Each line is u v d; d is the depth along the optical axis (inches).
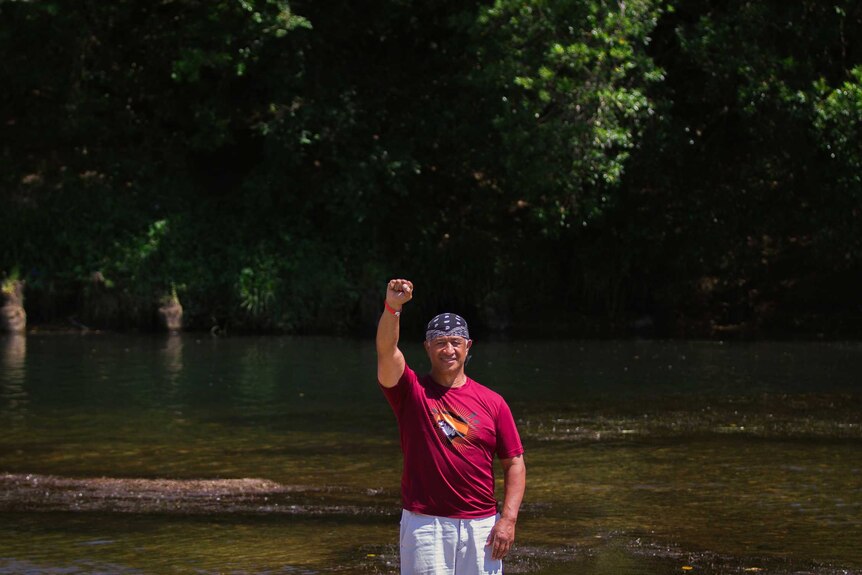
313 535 340.2
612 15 880.3
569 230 990.4
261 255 1054.4
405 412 218.8
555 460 460.4
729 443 497.7
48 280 1027.9
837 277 1047.6
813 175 951.6
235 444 498.9
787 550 323.0
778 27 951.0
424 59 1173.1
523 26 908.0
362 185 1040.8
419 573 213.8
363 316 1049.5
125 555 317.4
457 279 1060.5
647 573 300.0
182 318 1034.1
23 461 460.1
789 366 770.2
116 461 461.1
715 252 1027.9
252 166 1186.6
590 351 872.3
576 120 892.0
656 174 988.6
